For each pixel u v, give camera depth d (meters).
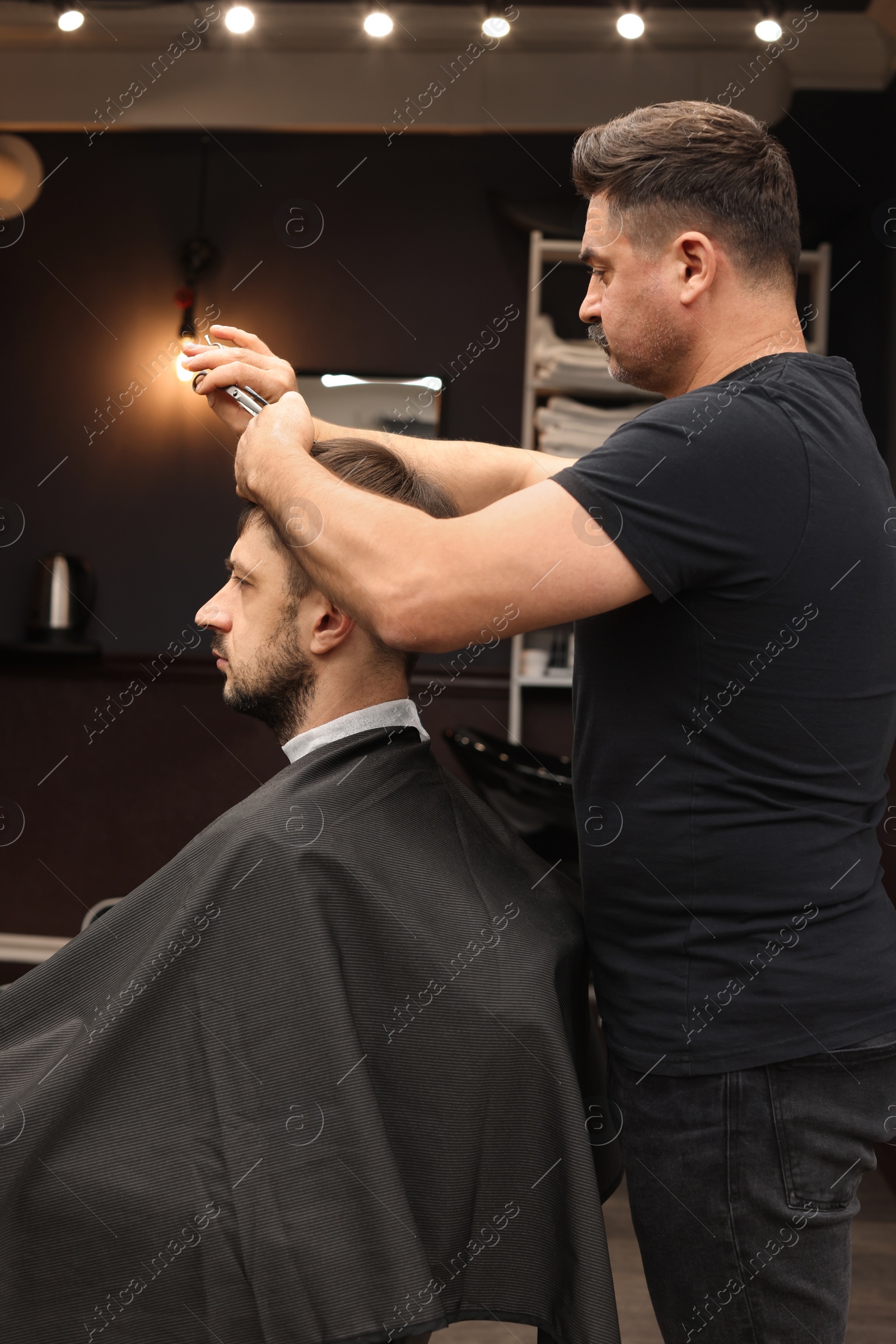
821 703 0.88
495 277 3.81
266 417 1.00
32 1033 0.90
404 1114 0.88
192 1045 0.86
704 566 0.85
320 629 1.03
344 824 0.93
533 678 3.60
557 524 0.83
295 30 3.59
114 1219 0.82
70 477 3.89
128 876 3.80
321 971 0.87
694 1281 0.91
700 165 0.92
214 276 3.85
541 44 3.57
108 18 3.60
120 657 3.82
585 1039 1.03
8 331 3.89
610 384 3.42
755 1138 0.87
